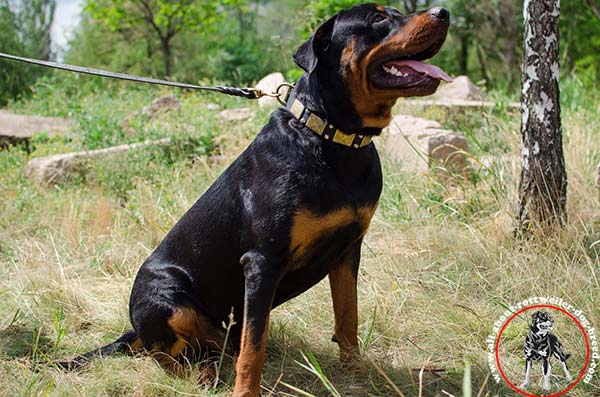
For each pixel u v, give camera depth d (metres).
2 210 6.33
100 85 16.92
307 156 3.08
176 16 19.77
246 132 7.76
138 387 3.37
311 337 3.95
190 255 3.48
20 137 9.07
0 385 3.29
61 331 3.73
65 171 7.13
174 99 9.73
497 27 17.58
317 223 3.06
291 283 3.36
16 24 19.20
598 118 7.37
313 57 3.05
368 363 3.51
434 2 19.80
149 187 6.42
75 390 3.28
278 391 3.39
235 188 3.29
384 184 5.81
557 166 4.64
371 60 3.06
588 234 4.49
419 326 3.91
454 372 3.46
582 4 17.91
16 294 4.53
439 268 4.61
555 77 4.58
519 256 4.41
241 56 18.83
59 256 5.19
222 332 3.60
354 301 3.54
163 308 3.43
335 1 10.45
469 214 5.27
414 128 6.45
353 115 3.11
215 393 3.35
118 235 5.46
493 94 10.27
